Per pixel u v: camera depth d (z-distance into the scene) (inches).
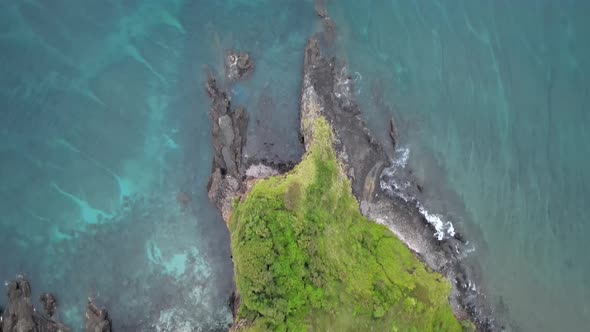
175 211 1889.8
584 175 1856.5
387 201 1831.9
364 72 1941.4
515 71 1929.1
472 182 1878.7
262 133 1889.8
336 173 1771.7
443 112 1916.8
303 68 1941.4
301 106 1899.6
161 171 1911.9
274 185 1690.5
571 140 1877.5
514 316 1824.6
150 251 1868.8
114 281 1850.4
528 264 1844.2
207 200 1892.2
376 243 1734.7
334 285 1593.3
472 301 1818.4
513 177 1875.0
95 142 1919.3
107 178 1904.5
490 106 1913.1
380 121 1903.3
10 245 1857.8
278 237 1585.9
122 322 1834.4
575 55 1926.7
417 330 1622.8
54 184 1893.5
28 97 1927.9
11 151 1899.6
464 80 1934.1
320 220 1657.2
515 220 1861.5
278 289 1555.1
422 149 1891.0
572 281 1831.9
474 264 1835.6
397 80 1937.7
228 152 1868.8
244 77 1940.2
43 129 1914.4
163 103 1948.8
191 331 1829.5
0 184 1883.6
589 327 1811.0
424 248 1819.6
